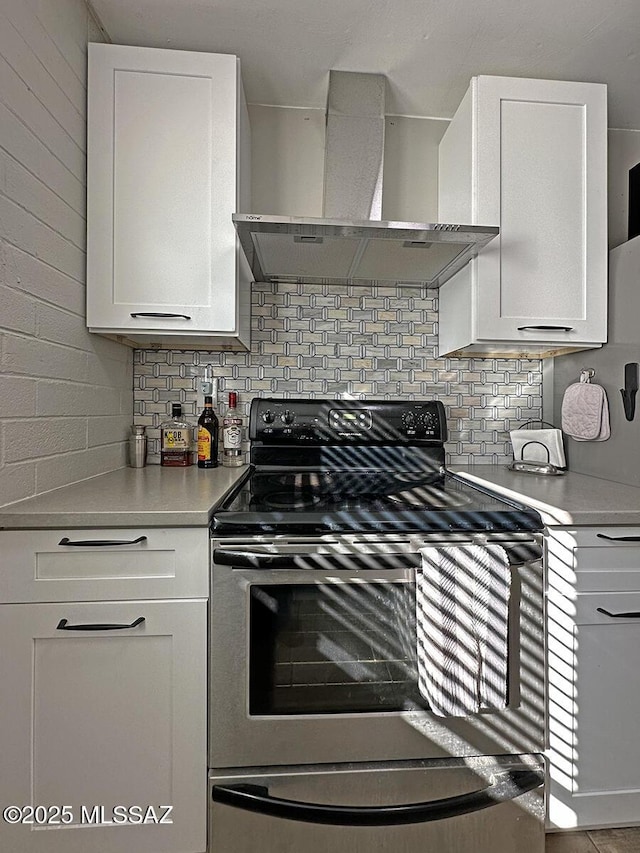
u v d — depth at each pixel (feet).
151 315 4.99
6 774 3.68
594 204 5.52
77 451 4.88
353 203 5.76
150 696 3.77
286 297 6.49
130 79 5.04
